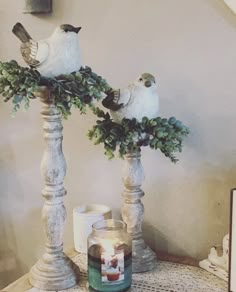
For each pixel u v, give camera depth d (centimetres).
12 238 157
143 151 127
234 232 102
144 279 111
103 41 128
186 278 111
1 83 97
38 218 150
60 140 107
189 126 120
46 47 99
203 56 115
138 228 116
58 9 132
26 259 156
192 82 117
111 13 125
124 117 107
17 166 150
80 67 105
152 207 129
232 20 110
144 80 107
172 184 125
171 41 118
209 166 119
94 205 133
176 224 126
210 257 115
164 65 121
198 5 114
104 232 108
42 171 107
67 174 141
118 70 127
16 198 153
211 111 116
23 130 146
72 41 101
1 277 162
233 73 112
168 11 117
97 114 111
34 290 108
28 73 96
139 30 122
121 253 104
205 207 121
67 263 111
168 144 105
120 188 134
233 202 102
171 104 121
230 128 115
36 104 142
